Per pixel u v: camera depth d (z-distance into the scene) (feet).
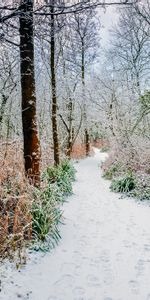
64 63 70.79
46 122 63.87
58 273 17.30
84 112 93.76
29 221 20.25
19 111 54.39
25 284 15.71
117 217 29.14
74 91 77.66
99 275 17.22
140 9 55.52
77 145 101.04
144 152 48.62
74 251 20.59
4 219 20.21
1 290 14.76
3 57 34.58
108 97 73.36
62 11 16.65
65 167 52.65
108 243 22.20
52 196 25.54
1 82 46.06
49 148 51.08
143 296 15.03
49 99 65.57
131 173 44.55
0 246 18.11
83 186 47.88
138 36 69.67
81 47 84.23
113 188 43.01
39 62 59.57
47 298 14.67
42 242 20.63
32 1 17.01
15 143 29.86
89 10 17.39
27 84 24.27
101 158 98.43
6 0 15.55
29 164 24.89
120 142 60.03
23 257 18.02
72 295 15.05
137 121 57.82
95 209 32.42
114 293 15.30
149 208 32.27
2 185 21.86
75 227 25.98
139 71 70.79
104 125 72.23
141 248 21.13
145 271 17.63
